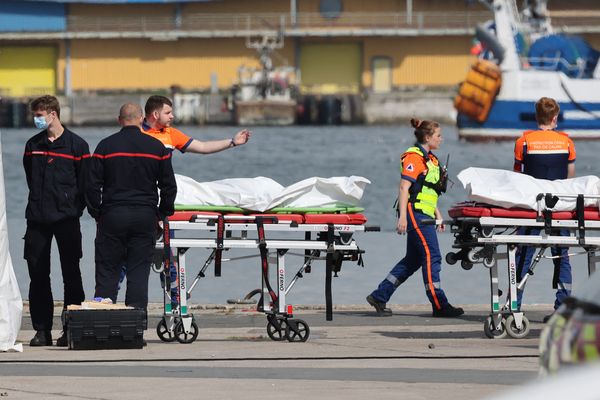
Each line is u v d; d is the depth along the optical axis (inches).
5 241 1311.5
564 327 614.5
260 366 1179.9
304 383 1059.3
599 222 1398.9
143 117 1456.7
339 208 1397.6
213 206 1376.7
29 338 1464.1
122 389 1024.2
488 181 1409.9
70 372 1135.0
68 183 1382.9
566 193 1403.8
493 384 1051.3
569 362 593.9
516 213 1391.5
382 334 1488.7
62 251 1391.5
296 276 1416.1
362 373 1125.1
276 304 1419.8
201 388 1029.8
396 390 1016.9
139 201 1357.0
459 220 1406.3
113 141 1360.7
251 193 1379.2
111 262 1368.1
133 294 1362.0
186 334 1390.3
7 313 1302.9
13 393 1005.8
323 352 1294.3
